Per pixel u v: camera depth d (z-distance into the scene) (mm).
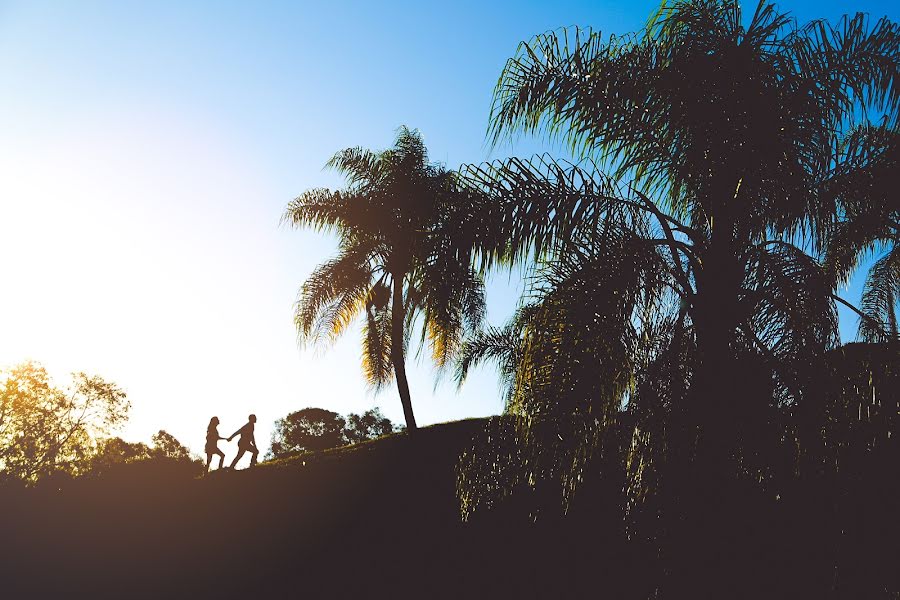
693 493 5648
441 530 13062
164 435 37625
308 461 17969
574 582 9758
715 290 6035
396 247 19391
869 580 5582
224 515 15211
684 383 5859
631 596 6527
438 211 6230
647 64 6602
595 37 6820
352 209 20156
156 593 12352
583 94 6719
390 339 22500
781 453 5645
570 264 5820
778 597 5363
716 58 6254
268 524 14703
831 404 5703
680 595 5531
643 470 5840
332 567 12680
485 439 6711
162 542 14156
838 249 8273
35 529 14117
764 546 5539
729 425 5680
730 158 6125
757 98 6059
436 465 16312
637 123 6699
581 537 10438
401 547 12867
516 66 6891
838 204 6996
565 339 5555
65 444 35188
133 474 16766
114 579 12812
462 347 17906
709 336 5938
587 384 5457
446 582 11297
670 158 6777
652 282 5785
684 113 6301
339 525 14242
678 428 5750
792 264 6082
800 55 6496
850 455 5676
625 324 5586
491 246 5887
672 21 6852
